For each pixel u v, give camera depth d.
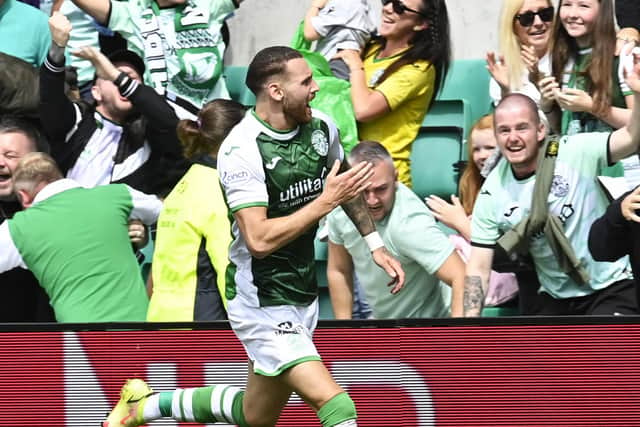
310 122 15.67
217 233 19.27
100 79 22.22
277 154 15.35
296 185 15.46
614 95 20.47
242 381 18.33
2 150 21.12
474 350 17.83
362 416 18.06
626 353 17.48
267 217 15.51
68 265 19.34
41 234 19.38
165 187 22.45
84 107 22.53
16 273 20.27
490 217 19.38
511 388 17.73
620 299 19.05
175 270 19.45
